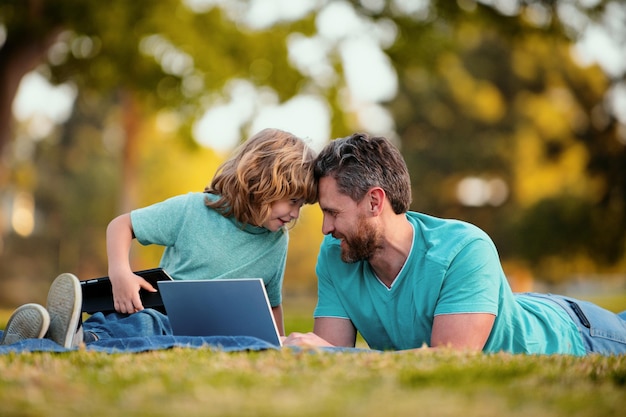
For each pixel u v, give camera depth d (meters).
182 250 5.43
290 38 19.30
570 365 3.77
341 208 4.61
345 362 3.65
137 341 4.18
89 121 48.50
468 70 36.97
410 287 4.71
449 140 38.91
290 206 5.33
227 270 5.41
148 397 3.01
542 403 3.01
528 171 35.91
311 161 5.32
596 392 3.22
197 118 19.48
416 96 38.78
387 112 39.72
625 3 19.16
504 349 4.73
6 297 37.59
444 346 4.44
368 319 4.91
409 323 4.75
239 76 19.02
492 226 37.94
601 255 34.59
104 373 3.41
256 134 5.47
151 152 42.53
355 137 4.70
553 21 19.20
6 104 19.34
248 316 4.25
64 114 48.22
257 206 5.27
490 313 4.49
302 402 2.95
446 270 4.56
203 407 2.88
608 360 3.94
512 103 37.06
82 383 3.24
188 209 5.45
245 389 3.14
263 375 3.37
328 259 5.04
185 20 17.58
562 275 36.66
